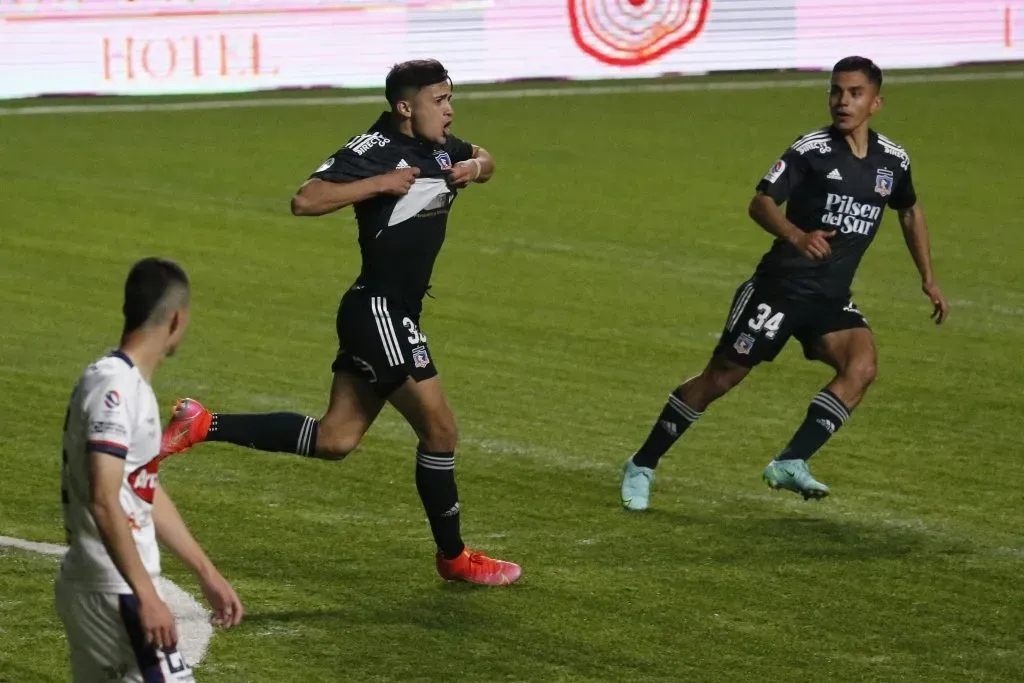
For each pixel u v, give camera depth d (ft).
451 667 60.03
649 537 76.95
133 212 166.30
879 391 106.73
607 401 104.06
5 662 59.82
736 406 102.94
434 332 121.90
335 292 134.72
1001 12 261.24
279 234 157.69
